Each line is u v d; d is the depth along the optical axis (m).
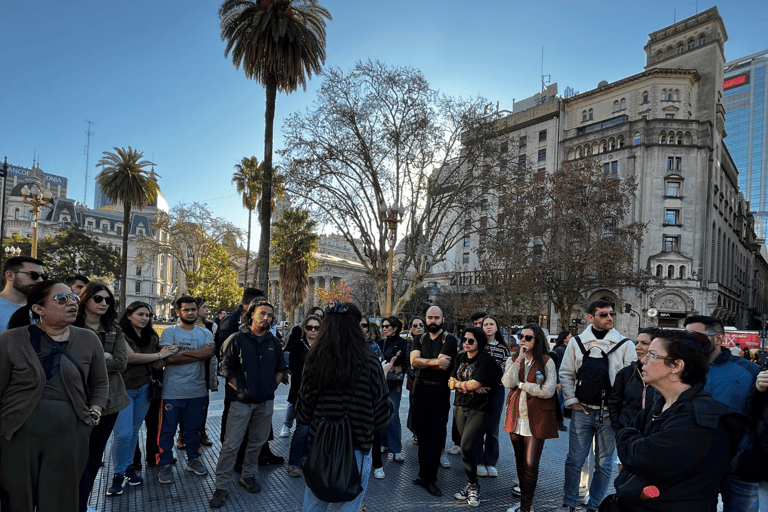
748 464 2.78
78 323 3.76
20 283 3.73
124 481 4.77
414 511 4.35
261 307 4.67
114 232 85.44
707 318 3.37
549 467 5.90
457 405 4.83
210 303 43.22
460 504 4.56
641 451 2.01
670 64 47.78
